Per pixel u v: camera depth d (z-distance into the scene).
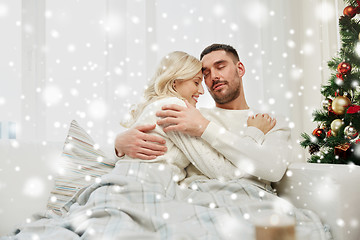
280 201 1.18
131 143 1.27
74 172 1.45
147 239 0.85
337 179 1.11
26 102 2.10
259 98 2.45
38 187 1.46
